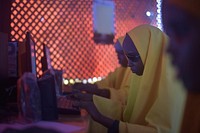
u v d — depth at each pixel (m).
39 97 1.46
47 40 2.58
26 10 2.41
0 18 2.24
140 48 1.39
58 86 2.21
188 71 0.53
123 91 2.10
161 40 1.37
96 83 2.53
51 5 2.56
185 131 0.85
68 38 2.69
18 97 1.42
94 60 2.85
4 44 1.73
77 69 2.76
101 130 1.42
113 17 2.95
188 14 0.53
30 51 1.70
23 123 1.32
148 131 1.19
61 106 1.75
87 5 2.75
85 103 1.35
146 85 1.36
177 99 1.12
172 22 0.55
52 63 2.65
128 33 1.45
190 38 0.53
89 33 2.80
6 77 1.76
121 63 2.52
